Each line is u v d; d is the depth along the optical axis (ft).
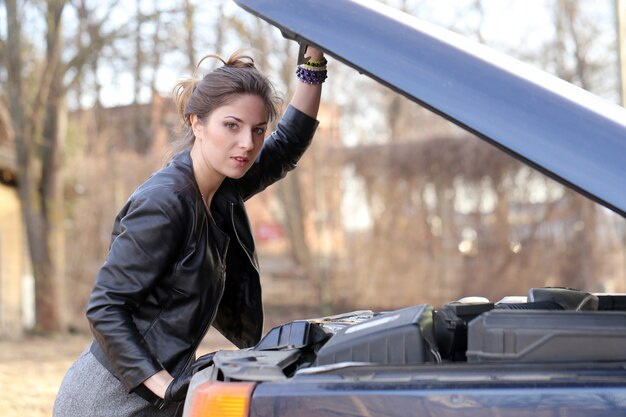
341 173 60.85
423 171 56.24
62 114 52.95
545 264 53.06
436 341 6.99
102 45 51.19
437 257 56.80
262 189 9.81
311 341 7.22
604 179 5.49
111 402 7.98
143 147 64.85
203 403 5.91
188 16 51.16
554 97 5.73
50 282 52.65
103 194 62.23
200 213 7.93
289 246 68.69
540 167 5.63
